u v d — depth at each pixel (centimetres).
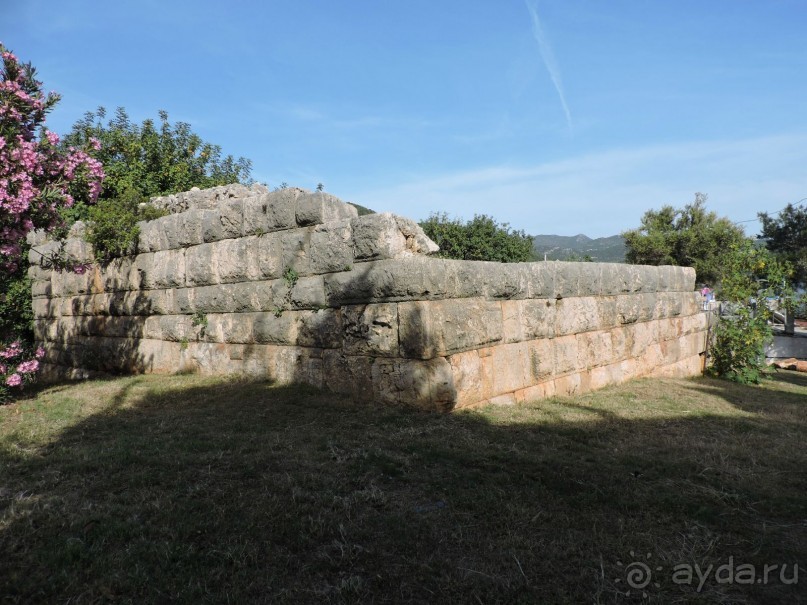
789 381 1162
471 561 310
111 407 670
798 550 329
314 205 709
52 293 1234
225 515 351
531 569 302
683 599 280
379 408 609
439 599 278
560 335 815
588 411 683
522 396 732
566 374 821
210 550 311
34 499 370
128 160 1584
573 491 402
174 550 308
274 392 696
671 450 512
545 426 587
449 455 467
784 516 374
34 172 643
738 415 699
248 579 287
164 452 465
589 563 309
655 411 704
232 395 700
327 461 450
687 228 3659
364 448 479
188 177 1683
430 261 610
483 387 670
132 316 1022
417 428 540
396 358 618
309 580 290
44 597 271
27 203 619
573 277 842
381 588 286
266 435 520
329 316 692
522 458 463
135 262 1006
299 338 735
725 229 3475
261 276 784
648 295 1049
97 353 1090
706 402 794
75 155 695
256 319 792
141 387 785
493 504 375
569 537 335
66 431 554
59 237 840
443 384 597
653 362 1059
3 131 624
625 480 421
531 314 755
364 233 648
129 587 278
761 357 1145
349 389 664
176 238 916
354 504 372
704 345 1241
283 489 391
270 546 318
